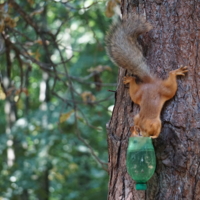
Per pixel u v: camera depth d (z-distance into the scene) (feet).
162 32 20.18
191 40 19.81
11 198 50.52
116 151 20.70
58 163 56.13
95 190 65.62
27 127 55.52
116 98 21.29
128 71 20.84
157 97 19.12
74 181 66.23
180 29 19.98
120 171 20.57
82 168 64.59
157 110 18.88
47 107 57.77
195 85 19.38
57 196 64.64
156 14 20.44
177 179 18.72
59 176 56.29
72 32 64.03
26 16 35.37
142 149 18.43
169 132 18.95
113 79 63.98
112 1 32.35
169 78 19.31
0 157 54.34
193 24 19.94
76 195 63.52
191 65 19.60
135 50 19.85
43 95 64.18
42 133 54.80
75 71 65.05
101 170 64.23
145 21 20.11
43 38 35.94
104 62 61.46
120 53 19.92
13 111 64.80
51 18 61.36
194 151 18.72
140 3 20.92
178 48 19.85
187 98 19.22
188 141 18.80
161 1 20.44
